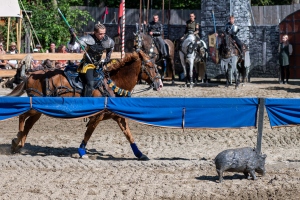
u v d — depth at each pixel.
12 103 12.56
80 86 12.91
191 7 41.44
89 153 13.57
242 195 10.12
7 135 15.88
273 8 37.22
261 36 32.38
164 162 12.39
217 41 29.05
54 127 17.06
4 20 30.47
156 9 38.78
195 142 14.94
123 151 13.82
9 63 24.86
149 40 26.69
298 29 31.23
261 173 11.15
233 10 30.69
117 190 10.34
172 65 28.84
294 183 10.80
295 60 31.36
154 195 10.05
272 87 27.58
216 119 12.39
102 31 12.64
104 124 17.67
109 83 12.87
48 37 31.41
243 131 16.25
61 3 33.31
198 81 30.83
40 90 13.10
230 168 10.88
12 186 10.56
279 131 16.31
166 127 12.48
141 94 24.03
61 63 22.22
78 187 10.50
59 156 13.23
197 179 11.16
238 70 28.19
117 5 41.22
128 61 12.81
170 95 23.91
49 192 10.21
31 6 31.70
